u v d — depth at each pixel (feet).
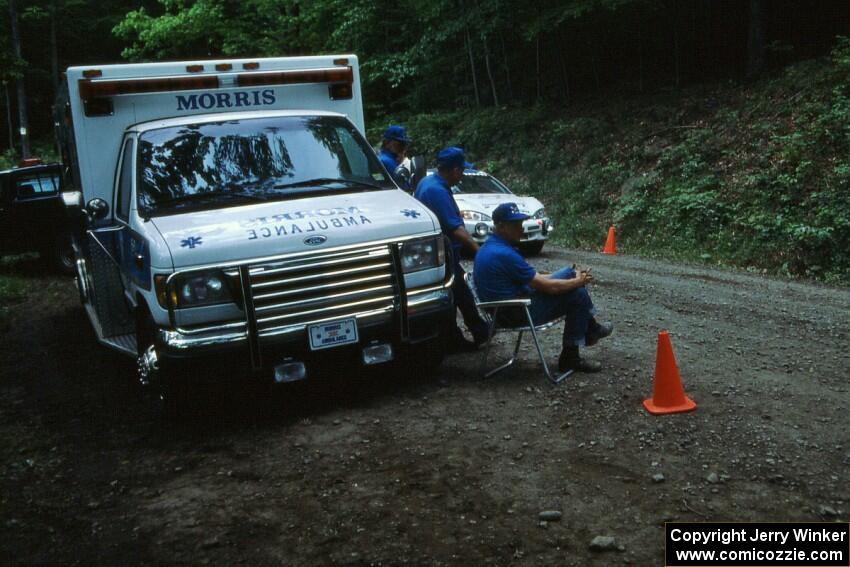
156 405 17.39
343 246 16.16
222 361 15.48
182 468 14.44
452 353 21.27
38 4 131.23
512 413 16.12
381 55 78.59
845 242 34.24
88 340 26.61
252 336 15.43
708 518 11.25
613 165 52.42
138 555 11.21
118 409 18.47
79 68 19.35
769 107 47.55
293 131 19.35
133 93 19.88
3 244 41.83
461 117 75.46
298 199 17.63
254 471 14.06
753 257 36.68
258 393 18.75
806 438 13.89
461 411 16.46
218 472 14.12
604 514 11.53
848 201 35.73
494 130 67.77
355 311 16.40
